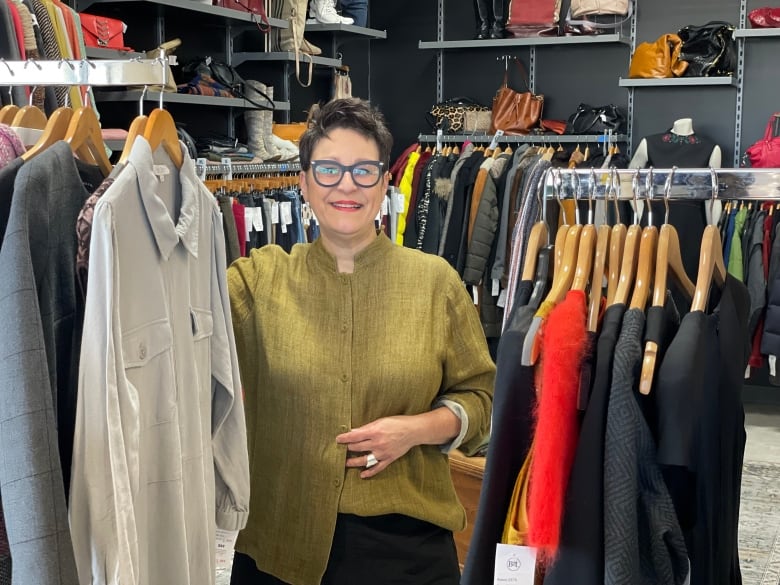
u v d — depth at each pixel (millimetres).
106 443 1192
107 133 2990
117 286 1200
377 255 1690
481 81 6699
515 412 1250
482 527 1265
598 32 5973
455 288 1728
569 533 1185
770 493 4004
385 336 1647
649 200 1380
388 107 7043
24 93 2178
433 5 6793
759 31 5453
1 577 1200
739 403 1312
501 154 5145
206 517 1519
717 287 1390
